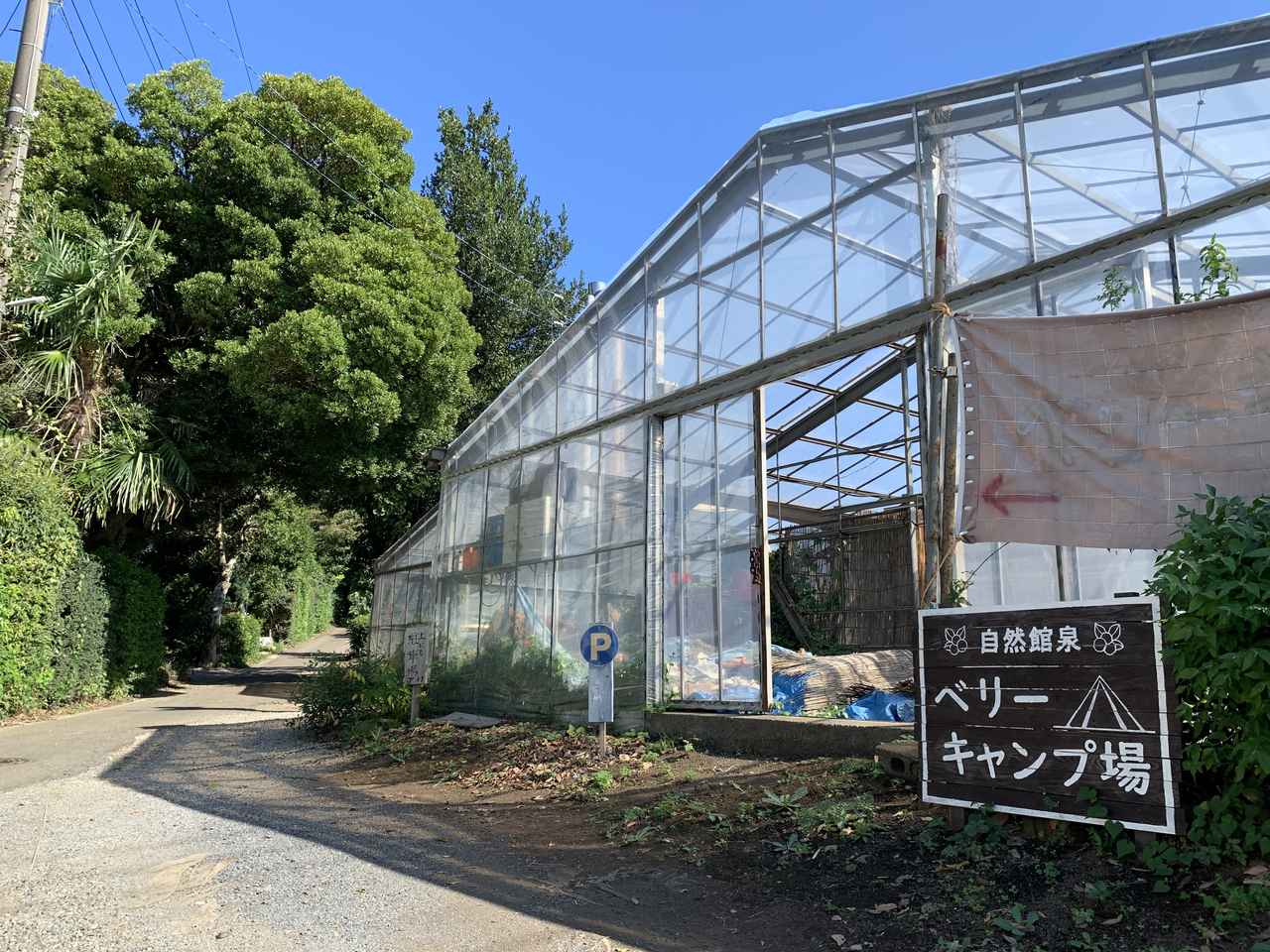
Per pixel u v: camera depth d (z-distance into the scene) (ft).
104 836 19.63
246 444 59.93
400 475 64.95
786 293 28.25
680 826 18.94
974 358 20.10
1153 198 19.31
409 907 14.40
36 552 43.01
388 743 35.24
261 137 57.31
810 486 46.42
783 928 13.19
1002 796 14.70
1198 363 17.21
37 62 37.68
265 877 16.26
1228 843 12.27
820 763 21.80
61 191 52.26
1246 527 12.35
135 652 58.44
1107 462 18.04
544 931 13.23
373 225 60.13
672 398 32.07
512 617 40.42
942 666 15.98
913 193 24.48
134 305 48.49
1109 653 13.92
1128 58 20.25
